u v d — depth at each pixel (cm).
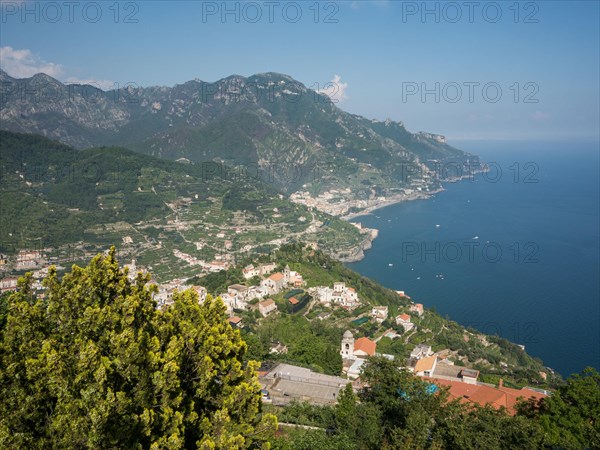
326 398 6488
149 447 2869
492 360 12681
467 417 4091
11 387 2734
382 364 4972
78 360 2745
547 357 15188
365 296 16175
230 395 3538
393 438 3975
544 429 4509
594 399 4681
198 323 3847
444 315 18700
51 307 3195
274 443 3994
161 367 3078
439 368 9388
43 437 2641
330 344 9906
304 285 15962
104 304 3297
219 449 3136
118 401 2641
